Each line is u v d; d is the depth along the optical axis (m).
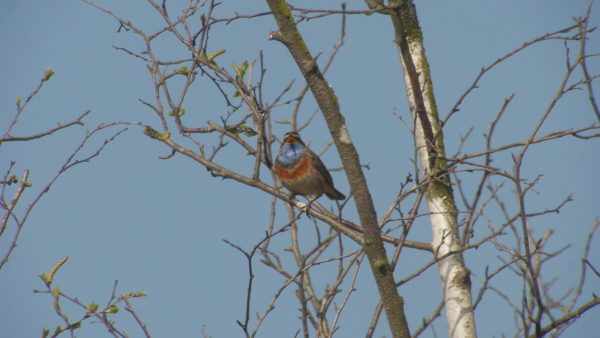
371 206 9.51
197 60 10.90
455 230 11.70
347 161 9.44
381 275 9.52
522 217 9.39
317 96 9.44
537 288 9.38
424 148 12.48
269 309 9.77
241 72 11.42
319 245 11.12
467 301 11.26
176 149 11.69
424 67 13.09
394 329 9.52
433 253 11.84
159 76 11.56
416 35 13.34
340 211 11.04
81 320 9.21
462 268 11.49
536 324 9.41
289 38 9.41
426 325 11.15
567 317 9.34
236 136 12.06
